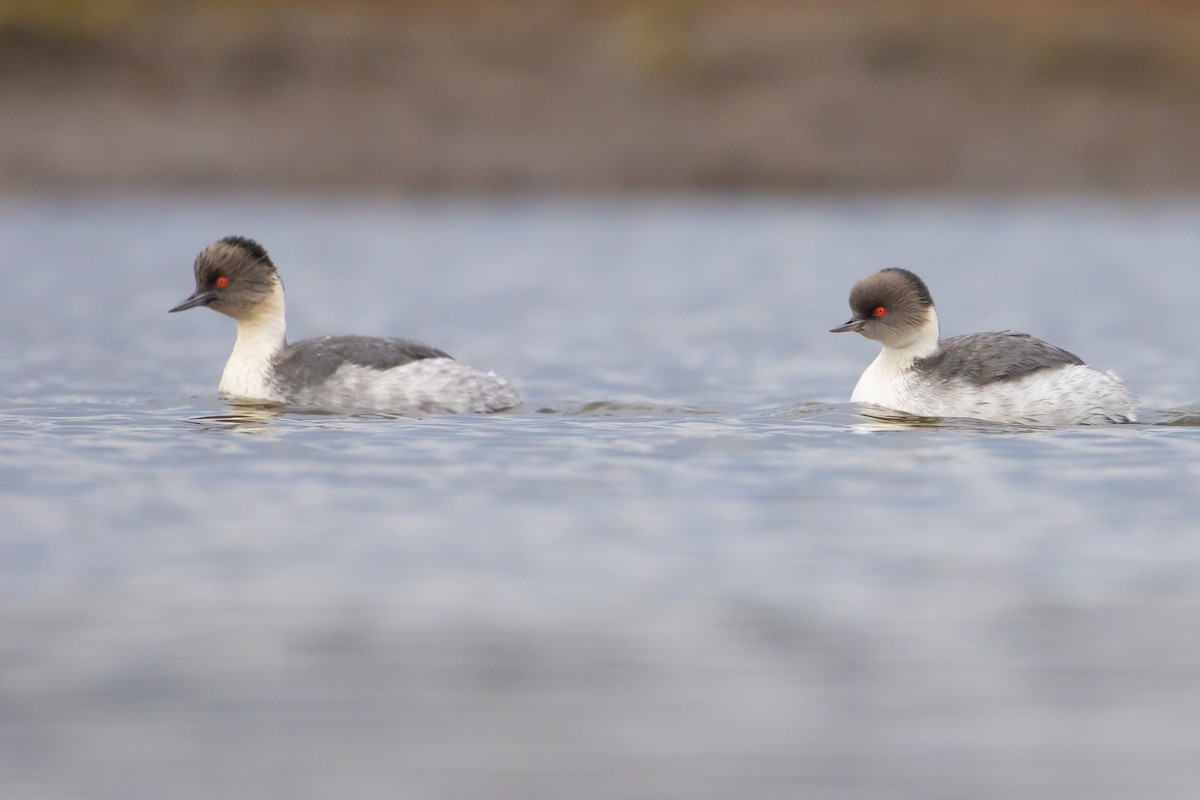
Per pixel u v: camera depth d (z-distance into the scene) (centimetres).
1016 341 1703
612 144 5381
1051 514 1238
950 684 893
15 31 5409
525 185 5234
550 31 5947
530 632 974
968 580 1070
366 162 5175
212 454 1453
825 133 5534
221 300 1806
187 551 1134
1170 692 879
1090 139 5603
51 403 1795
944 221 4738
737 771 787
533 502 1279
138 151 5062
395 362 1753
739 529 1197
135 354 2311
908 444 1507
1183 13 6388
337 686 892
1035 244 4125
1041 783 774
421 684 894
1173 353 2311
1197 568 1091
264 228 4391
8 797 757
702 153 5397
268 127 5256
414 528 1198
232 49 5566
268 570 1091
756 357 2297
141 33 5578
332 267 3631
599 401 1806
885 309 1717
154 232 4212
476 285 3322
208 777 780
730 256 3891
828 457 1449
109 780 776
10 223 4366
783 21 6062
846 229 4519
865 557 1123
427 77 5591
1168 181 5453
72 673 905
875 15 6097
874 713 855
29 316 2745
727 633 972
